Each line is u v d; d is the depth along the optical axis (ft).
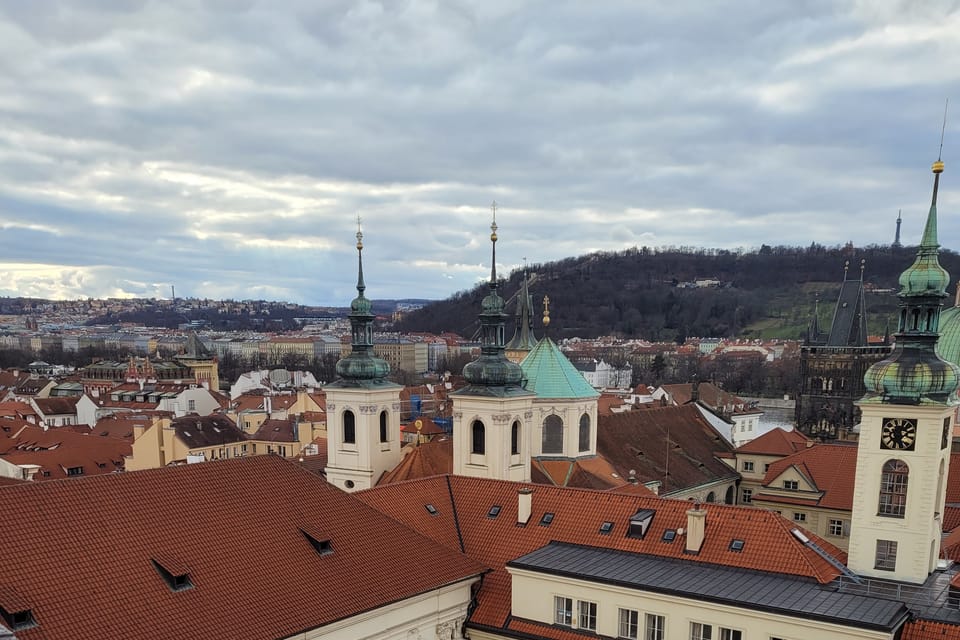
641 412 336.29
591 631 153.69
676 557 158.61
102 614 110.93
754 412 519.60
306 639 128.16
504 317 242.17
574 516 179.22
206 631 116.88
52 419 575.79
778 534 153.99
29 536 115.24
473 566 165.68
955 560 171.01
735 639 138.31
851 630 126.62
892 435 155.12
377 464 251.80
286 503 151.33
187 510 136.26
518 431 240.94
